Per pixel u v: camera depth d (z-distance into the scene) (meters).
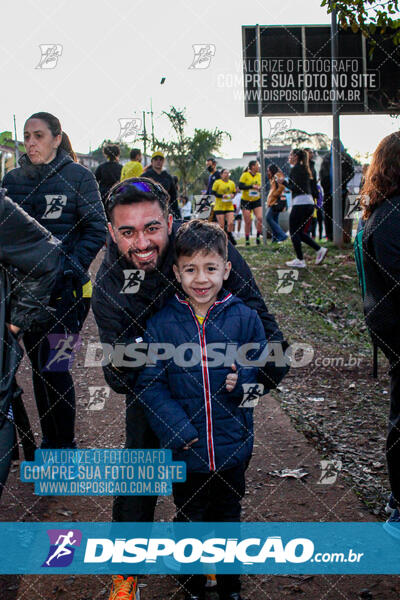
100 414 3.95
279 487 3.00
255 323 2.15
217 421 2.09
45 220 3.06
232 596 2.15
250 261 8.62
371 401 4.12
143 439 2.19
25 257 2.04
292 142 11.52
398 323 2.45
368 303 2.53
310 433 3.61
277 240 10.63
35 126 2.99
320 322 6.21
